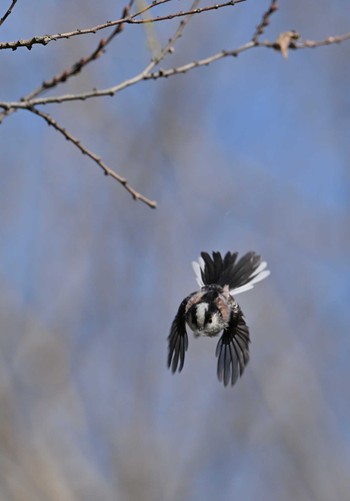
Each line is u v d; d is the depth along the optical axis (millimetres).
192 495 15516
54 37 7586
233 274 9227
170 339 8695
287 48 8664
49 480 14906
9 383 15422
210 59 8617
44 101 8094
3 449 14945
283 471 15961
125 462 15453
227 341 8625
